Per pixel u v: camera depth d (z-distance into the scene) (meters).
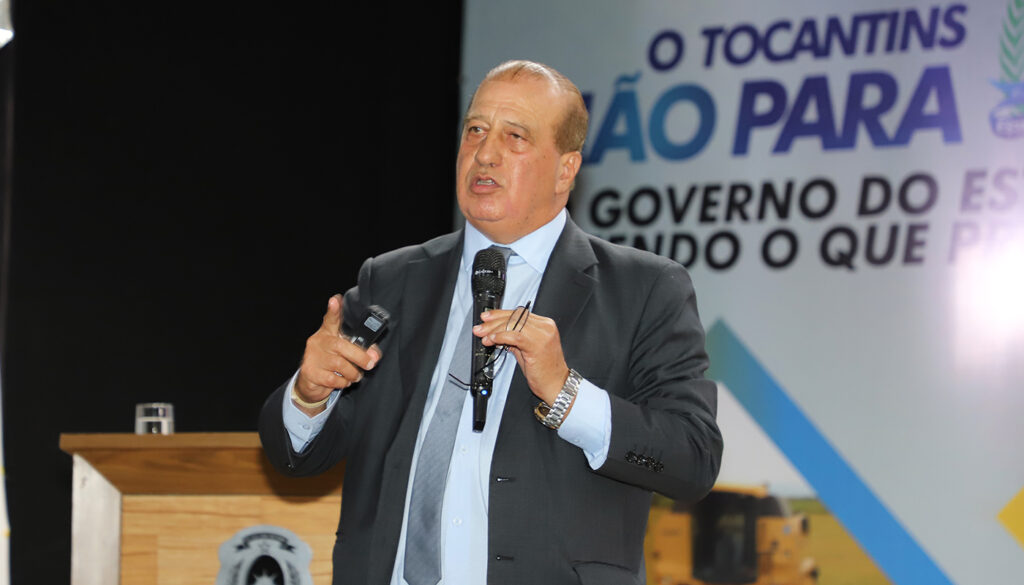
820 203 5.19
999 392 4.88
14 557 5.50
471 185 2.33
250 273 6.04
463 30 5.79
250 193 6.07
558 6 5.65
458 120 5.79
